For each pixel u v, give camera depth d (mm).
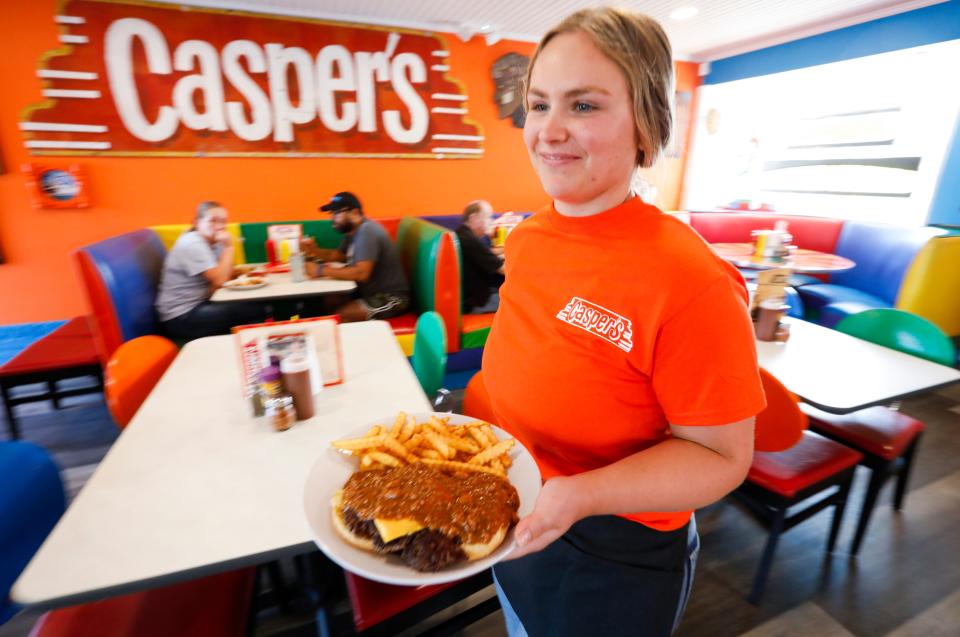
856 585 1606
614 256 633
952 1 3316
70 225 3338
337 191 4035
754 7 3652
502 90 4336
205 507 809
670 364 579
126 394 1255
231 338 1665
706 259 583
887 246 3572
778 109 4871
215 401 1192
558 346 692
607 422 671
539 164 681
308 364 1109
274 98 3639
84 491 844
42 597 628
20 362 2312
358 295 3201
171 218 3588
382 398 1216
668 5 3590
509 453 755
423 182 4309
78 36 3096
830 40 4059
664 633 749
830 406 1264
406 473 683
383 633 923
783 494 1383
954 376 1446
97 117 3248
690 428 589
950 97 3457
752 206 4988
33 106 3105
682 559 759
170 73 3340
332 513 655
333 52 3703
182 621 877
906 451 1808
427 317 1665
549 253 730
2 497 857
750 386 560
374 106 3949
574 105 607
